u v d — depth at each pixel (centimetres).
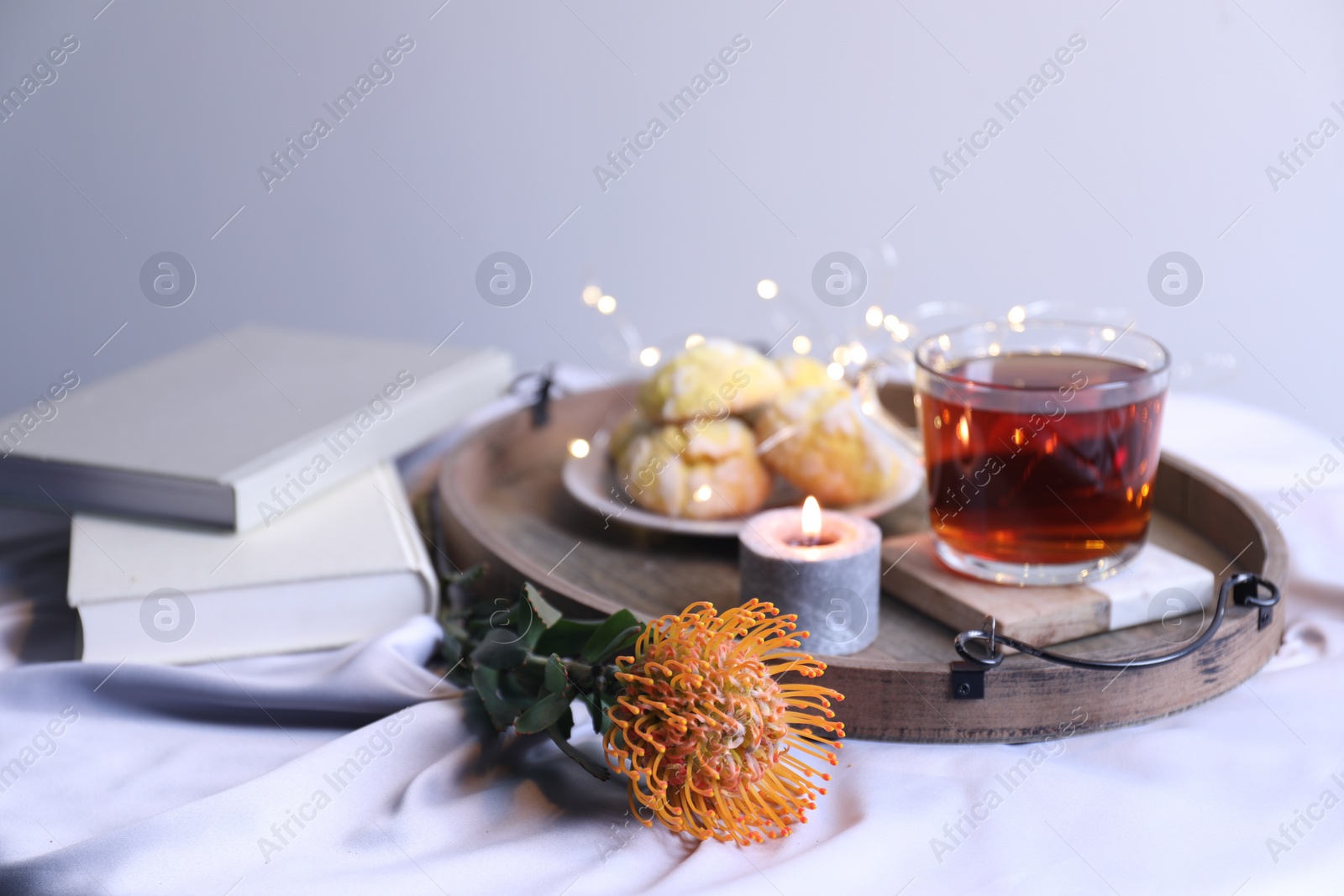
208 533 78
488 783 68
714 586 79
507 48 138
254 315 153
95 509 81
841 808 66
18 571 82
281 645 75
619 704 65
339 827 66
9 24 139
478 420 102
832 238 142
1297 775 66
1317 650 75
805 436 82
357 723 73
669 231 144
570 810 66
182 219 149
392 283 151
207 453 81
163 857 64
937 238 141
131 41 140
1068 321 78
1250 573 76
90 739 71
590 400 100
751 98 138
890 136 138
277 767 70
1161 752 67
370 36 139
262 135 144
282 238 149
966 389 74
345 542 77
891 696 69
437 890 63
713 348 85
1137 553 76
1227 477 87
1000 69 133
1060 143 136
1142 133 135
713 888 62
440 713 70
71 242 149
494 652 69
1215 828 64
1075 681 69
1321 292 141
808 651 72
